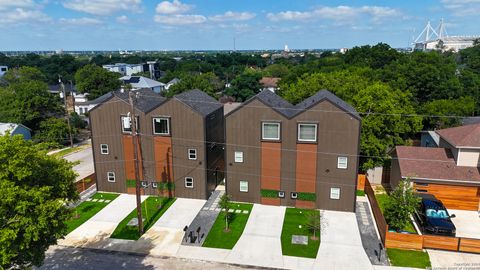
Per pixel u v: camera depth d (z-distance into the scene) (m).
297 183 27.81
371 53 83.88
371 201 28.05
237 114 27.66
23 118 50.94
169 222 25.94
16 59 144.88
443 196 27.66
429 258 20.62
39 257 15.24
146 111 29.47
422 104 51.00
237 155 28.52
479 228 24.44
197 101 32.31
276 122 26.98
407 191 23.22
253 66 169.50
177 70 132.12
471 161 28.05
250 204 28.97
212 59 171.38
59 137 50.28
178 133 29.16
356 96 36.12
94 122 30.61
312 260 20.84
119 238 23.72
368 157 33.56
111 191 31.92
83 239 23.61
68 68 135.12
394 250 21.73
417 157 29.94
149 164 30.48
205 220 26.17
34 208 13.98
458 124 41.84
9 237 12.61
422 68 52.84
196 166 29.45
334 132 26.19
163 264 20.69
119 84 82.88
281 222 25.70
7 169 14.01
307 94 43.47
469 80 60.38
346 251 21.73
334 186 27.16
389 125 34.66
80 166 40.62
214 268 20.22
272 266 20.34
